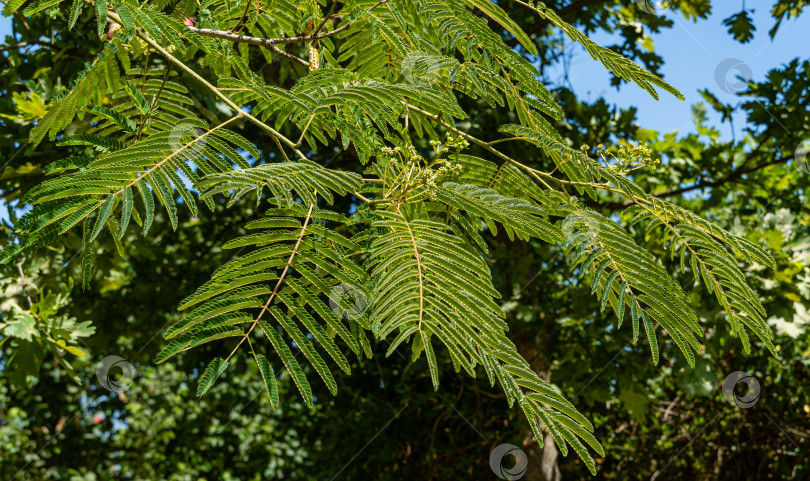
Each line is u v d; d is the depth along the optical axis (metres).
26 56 4.54
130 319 7.71
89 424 11.94
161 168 1.36
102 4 1.47
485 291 1.36
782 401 8.09
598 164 1.77
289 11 2.11
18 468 10.85
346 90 1.63
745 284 1.67
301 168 1.38
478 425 7.97
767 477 8.30
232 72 2.29
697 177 6.73
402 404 8.06
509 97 1.89
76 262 4.60
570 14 6.66
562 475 8.62
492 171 1.98
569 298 7.24
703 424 8.50
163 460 11.82
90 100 1.75
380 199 1.58
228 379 10.70
